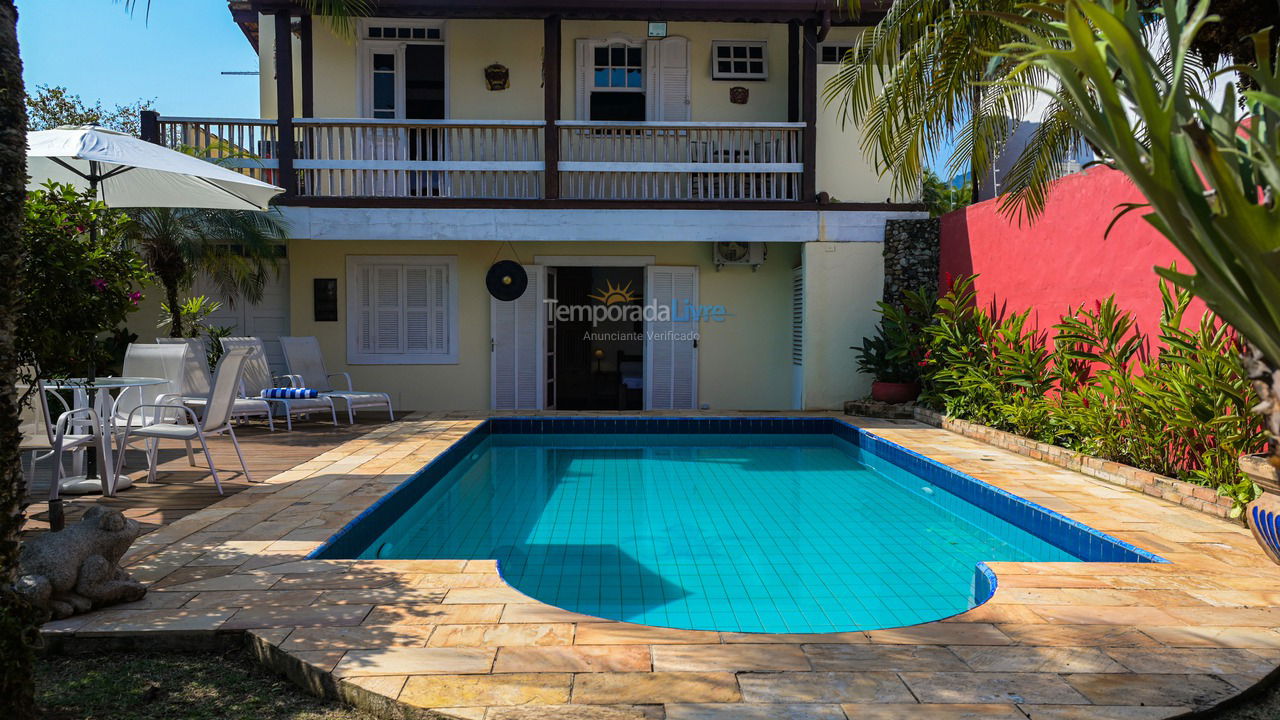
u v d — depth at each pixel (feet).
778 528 18.28
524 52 36.81
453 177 35.96
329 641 9.47
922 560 15.70
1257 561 13.09
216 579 11.81
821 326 34.42
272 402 30.78
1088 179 23.63
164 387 20.54
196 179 21.45
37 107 61.87
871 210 34.24
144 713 8.23
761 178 34.22
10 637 7.13
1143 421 19.19
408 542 16.99
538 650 9.28
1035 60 5.06
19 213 7.19
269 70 37.24
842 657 9.16
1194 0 11.58
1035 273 26.66
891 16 20.34
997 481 19.81
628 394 46.57
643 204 33.45
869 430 28.84
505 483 23.68
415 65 37.09
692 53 37.06
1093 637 9.81
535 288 37.17
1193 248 5.02
